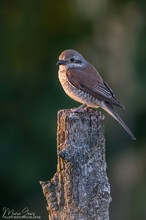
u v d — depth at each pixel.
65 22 19.97
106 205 9.25
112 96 11.55
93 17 20.28
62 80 11.77
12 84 19.22
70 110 9.76
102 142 9.36
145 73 19.27
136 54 19.34
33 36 19.73
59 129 9.44
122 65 19.62
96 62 19.66
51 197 9.32
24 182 18.55
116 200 20.23
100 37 20.08
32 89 19.14
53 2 19.88
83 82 11.49
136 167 20.30
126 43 19.94
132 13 20.41
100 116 9.41
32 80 19.22
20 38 19.66
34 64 19.50
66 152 9.11
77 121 9.30
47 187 9.35
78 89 11.52
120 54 19.83
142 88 19.33
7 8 19.89
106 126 19.39
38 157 18.59
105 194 9.24
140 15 20.25
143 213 19.97
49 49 19.69
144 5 20.20
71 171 9.18
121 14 20.44
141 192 20.08
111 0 20.52
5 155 18.61
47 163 18.55
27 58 19.59
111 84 19.50
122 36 20.09
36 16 19.83
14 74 19.31
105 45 19.94
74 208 9.18
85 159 9.23
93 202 9.20
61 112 9.54
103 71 19.55
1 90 19.14
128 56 19.50
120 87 19.55
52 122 18.59
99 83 11.52
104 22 20.41
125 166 19.92
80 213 9.17
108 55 19.78
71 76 11.59
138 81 19.30
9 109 19.08
